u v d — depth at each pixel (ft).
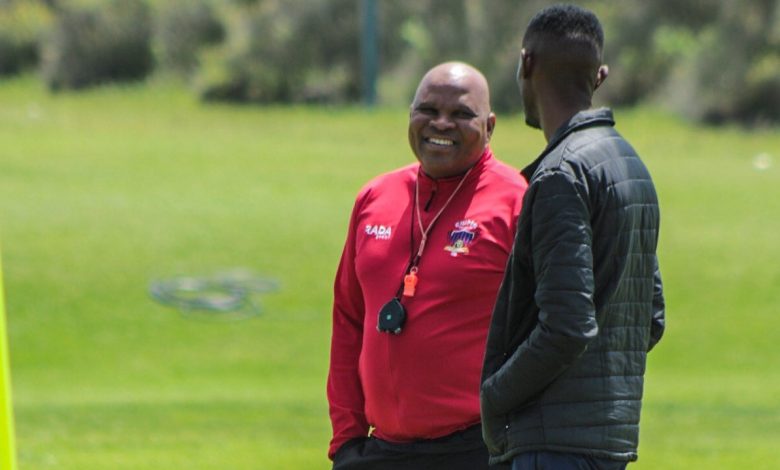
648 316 45.78
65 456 110.01
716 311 213.05
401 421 53.47
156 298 220.64
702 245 246.27
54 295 219.41
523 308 44.55
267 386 173.99
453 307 52.80
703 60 393.50
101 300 218.59
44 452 111.86
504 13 428.97
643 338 45.42
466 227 53.21
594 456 43.57
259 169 321.32
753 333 202.39
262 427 130.00
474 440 52.90
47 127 382.83
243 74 436.76
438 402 52.80
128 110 420.77
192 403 149.07
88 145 351.46
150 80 462.19
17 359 191.42
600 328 43.98
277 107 422.41
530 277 44.29
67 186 296.30
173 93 444.14
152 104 431.02
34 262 234.17
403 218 54.70
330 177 313.53
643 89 402.72
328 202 286.25
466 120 53.52
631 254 44.45
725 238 250.98
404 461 53.93
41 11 518.37
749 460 111.24
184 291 224.74
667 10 428.97
